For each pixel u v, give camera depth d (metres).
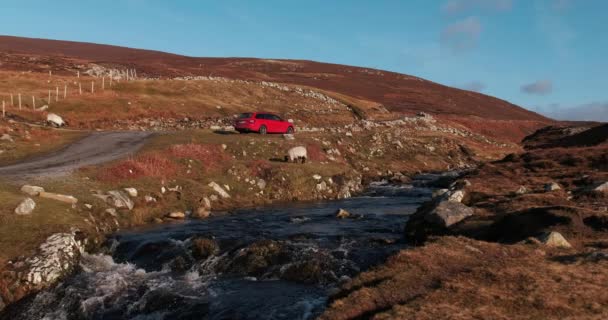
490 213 20.41
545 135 73.19
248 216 27.05
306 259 16.88
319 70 174.25
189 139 40.03
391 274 12.59
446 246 14.77
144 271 17.58
